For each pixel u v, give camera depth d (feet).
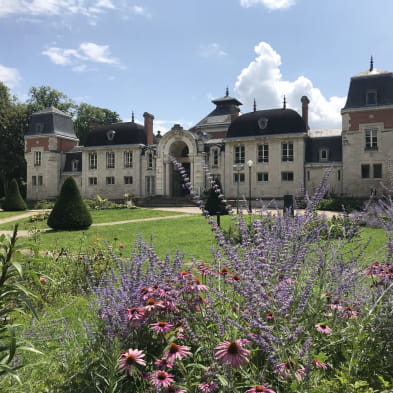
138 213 99.71
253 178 125.90
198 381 8.79
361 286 12.30
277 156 123.24
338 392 8.13
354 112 115.34
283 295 9.21
